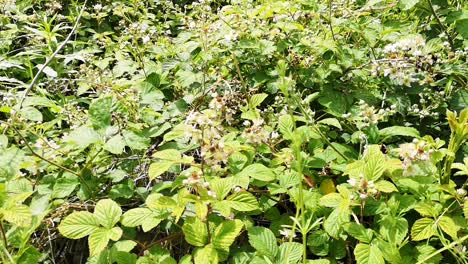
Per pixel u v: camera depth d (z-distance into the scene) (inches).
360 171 25.7
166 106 36.1
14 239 25.2
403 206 25.8
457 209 26.0
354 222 25.6
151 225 24.7
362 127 31.7
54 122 34.4
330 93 35.0
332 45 35.9
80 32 52.2
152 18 51.4
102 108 30.2
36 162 30.2
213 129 25.6
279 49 37.1
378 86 36.9
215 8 55.4
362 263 23.1
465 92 35.2
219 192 25.2
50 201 29.4
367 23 41.2
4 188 24.1
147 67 38.7
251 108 31.5
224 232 24.2
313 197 27.4
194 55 39.1
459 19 38.9
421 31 43.1
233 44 37.3
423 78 36.1
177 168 30.5
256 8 39.8
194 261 24.7
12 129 31.1
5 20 50.8
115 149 27.9
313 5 40.8
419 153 25.4
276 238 26.8
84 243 31.2
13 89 37.6
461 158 31.6
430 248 24.7
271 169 28.3
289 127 29.7
